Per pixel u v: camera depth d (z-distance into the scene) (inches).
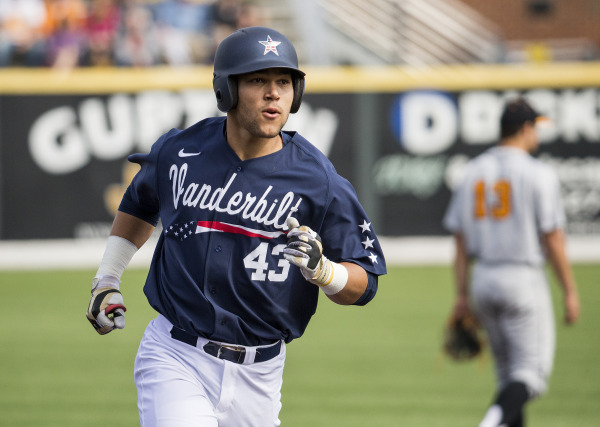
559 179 2294.5
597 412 989.2
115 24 2578.7
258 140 485.7
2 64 2551.7
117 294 518.3
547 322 776.3
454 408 1004.6
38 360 1259.8
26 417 956.0
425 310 1658.5
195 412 477.4
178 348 496.1
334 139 2320.4
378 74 2310.5
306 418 954.7
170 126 2294.5
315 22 2751.0
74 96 2263.8
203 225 485.7
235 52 470.0
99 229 2272.4
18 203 2251.5
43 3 2559.1
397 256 2298.2
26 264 2247.8
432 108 2316.7
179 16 2610.7
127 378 1155.9
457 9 3026.6
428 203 2316.7
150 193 520.4
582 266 2158.0
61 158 2257.6
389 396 1063.0
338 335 1456.7
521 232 774.5
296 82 486.6
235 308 491.5
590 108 2292.1
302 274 469.4
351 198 490.6
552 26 3041.3
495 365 797.9
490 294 780.0
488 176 794.2
